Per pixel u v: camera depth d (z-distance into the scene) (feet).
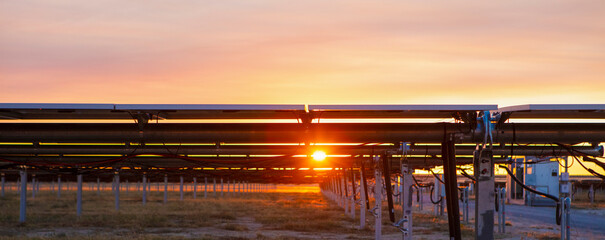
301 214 149.38
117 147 57.72
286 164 77.46
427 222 120.88
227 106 32.09
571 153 48.03
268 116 40.55
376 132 40.88
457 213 39.17
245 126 41.81
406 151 53.42
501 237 92.58
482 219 37.11
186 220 126.82
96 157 79.25
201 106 32.48
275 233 98.73
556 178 184.55
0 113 37.58
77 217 129.70
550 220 130.31
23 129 41.93
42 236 88.12
